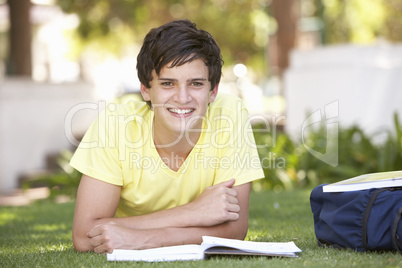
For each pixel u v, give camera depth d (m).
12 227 5.33
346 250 3.16
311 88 11.38
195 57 3.16
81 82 14.24
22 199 10.86
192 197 3.55
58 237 4.41
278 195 7.20
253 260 2.93
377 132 9.09
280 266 2.74
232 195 3.34
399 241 2.93
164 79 3.20
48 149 13.34
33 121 13.04
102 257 3.09
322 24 14.16
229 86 26.81
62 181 9.73
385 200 3.01
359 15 24.11
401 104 11.45
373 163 8.56
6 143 12.52
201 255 3.01
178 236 3.22
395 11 24.41
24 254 3.42
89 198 3.37
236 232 3.36
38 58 29.27
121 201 3.63
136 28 20.72
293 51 11.99
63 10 17.84
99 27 19.12
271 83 22.45
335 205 3.24
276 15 14.01
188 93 3.21
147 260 2.97
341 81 11.00
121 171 3.42
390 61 11.58
